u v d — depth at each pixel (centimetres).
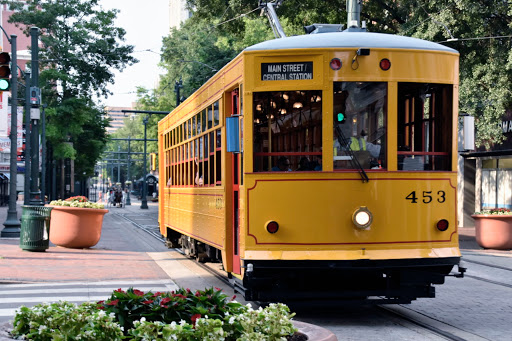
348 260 839
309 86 866
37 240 1734
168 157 1769
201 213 1244
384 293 858
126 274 1357
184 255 1761
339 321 891
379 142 870
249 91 876
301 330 527
